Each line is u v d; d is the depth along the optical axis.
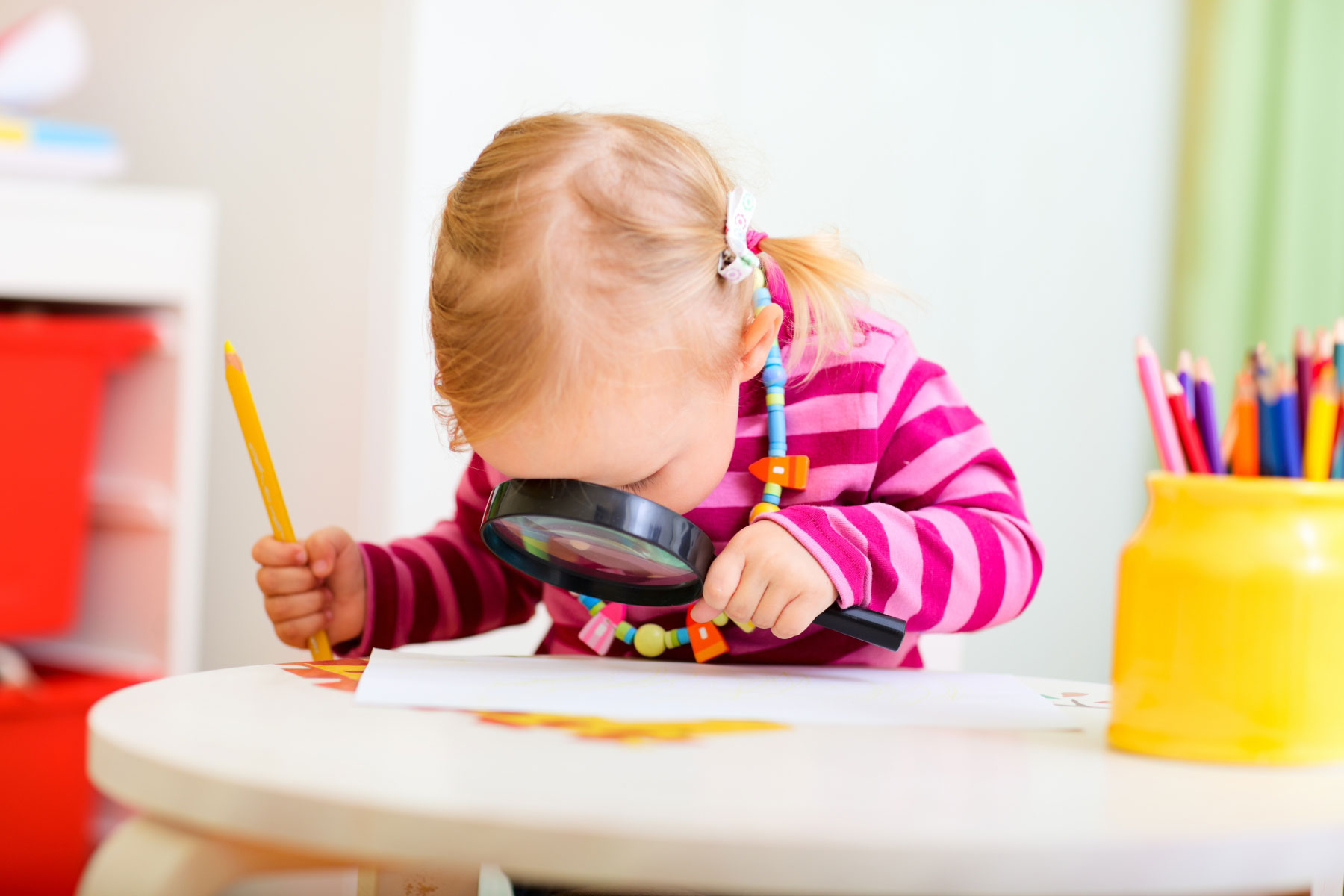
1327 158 2.21
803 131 1.89
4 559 1.46
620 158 0.74
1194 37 2.25
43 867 1.48
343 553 0.88
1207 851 0.41
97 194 1.46
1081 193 2.18
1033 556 0.82
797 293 0.87
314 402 1.65
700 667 0.77
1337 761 0.52
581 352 0.68
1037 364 2.16
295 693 0.61
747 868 0.39
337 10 1.62
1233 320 2.26
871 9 1.94
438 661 0.74
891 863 0.39
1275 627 0.52
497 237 0.71
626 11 1.71
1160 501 0.55
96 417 1.51
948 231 2.05
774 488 0.83
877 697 0.67
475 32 1.58
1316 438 0.54
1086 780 0.49
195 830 0.46
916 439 0.88
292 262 1.68
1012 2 2.08
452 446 0.77
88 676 1.56
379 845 0.41
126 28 1.90
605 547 0.71
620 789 0.44
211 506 1.80
